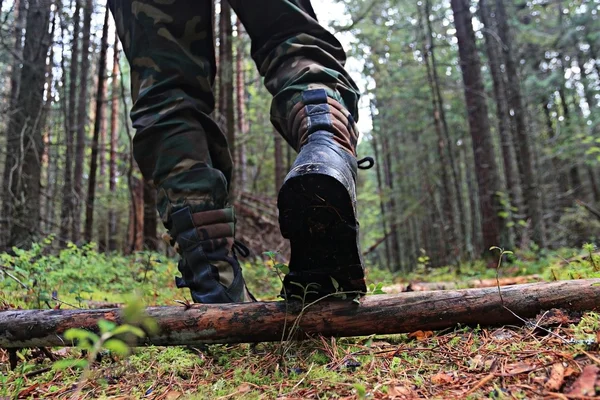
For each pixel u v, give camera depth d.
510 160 10.70
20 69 7.22
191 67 1.65
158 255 4.49
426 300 1.36
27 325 1.34
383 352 1.28
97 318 1.34
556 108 17.80
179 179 1.55
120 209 10.42
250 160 14.12
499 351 1.17
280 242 8.31
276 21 1.63
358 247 1.23
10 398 1.16
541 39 14.67
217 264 1.51
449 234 11.20
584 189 17.94
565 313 1.30
